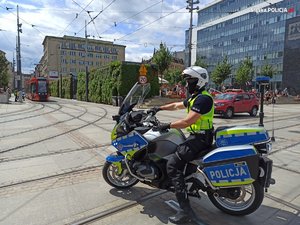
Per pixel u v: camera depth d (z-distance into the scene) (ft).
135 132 13.00
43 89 116.16
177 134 12.94
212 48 312.29
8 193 14.58
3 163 19.84
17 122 42.32
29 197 14.10
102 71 100.78
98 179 16.71
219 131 11.91
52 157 21.49
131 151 13.12
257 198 11.66
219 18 297.74
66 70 329.93
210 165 11.41
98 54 335.47
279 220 12.00
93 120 45.16
